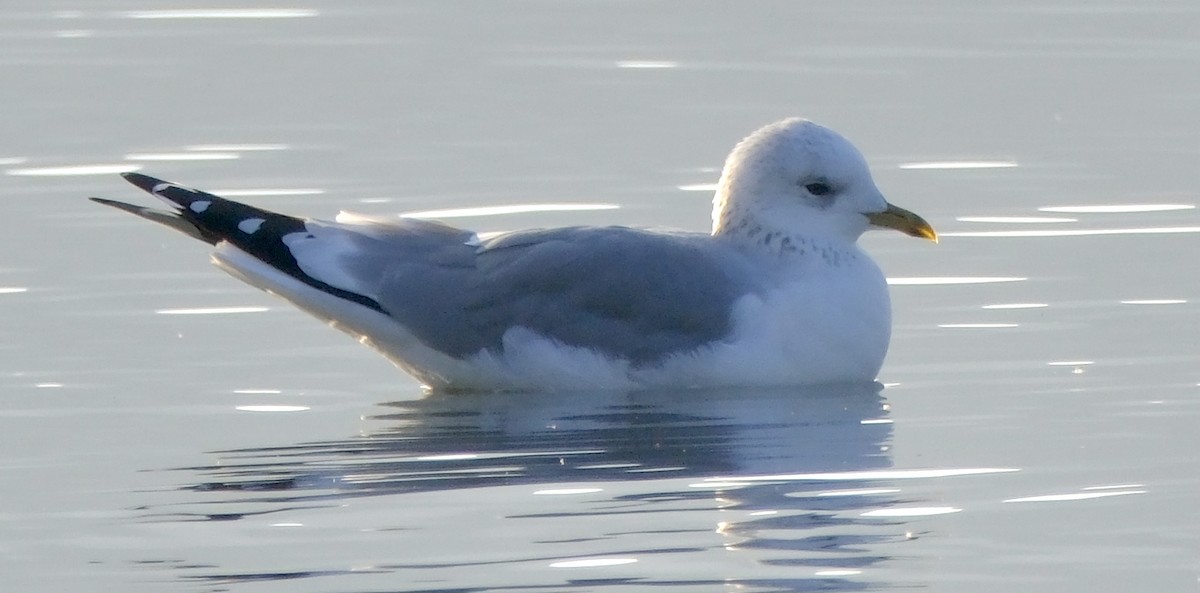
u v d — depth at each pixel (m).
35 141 23.14
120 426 14.27
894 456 13.30
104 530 11.98
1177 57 26.50
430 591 10.85
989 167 22.09
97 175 21.77
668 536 11.69
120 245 19.11
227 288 17.92
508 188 21.16
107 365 15.80
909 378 15.43
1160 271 18.08
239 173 21.88
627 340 15.16
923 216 20.28
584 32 28.12
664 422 14.27
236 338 16.66
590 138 23.28
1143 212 20.17
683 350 15.08
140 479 13.00
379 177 21.70
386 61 26.78
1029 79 25.69
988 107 24.55
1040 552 11.44
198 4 29.61
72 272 18.28
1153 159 22.23
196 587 10.98
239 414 14.62
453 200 20.72
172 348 16.28
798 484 12.72
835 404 14.73
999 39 27.53
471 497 12.49
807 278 15.38
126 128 23.73
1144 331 16.36
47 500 12.59
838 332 15.24
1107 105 24.53
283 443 13.84
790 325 15.16
